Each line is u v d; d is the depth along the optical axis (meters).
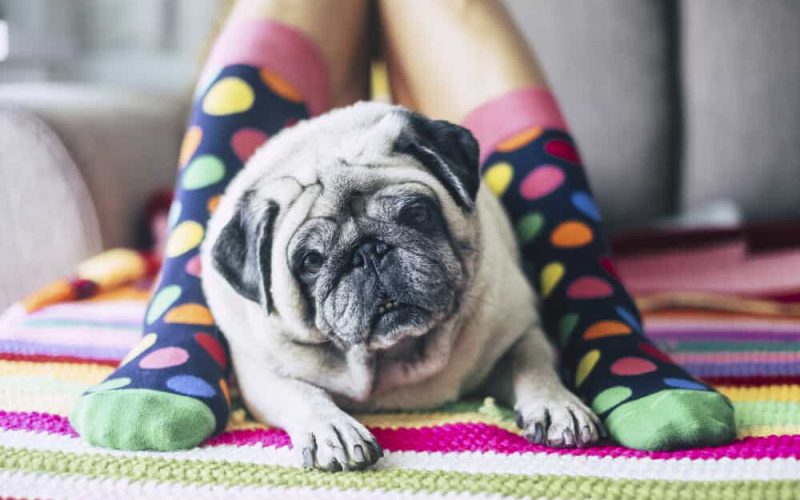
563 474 0.79
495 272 1.01
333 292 0.90
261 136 1.18
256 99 1.20
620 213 2.08
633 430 0.84
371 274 0.89
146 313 1.09
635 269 1.77
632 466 0.80
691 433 0.82
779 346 1.21
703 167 2.04
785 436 0.85
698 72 2.04
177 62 2.61
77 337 1.27
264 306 0.90
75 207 1.63
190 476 0.80
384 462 0.84
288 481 0.79
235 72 1.21
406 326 0.90
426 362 0.97
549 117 1.28
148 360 0.96
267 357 0.98
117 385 0.92
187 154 1.18
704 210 1.96
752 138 2.00
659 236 1.83
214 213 1.09
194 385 0.92
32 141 1.61
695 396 0.86
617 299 1.10
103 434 0.87
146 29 2.62
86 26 2.66
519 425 0.92
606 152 2.06
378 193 0.91
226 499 0.76
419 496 0.75
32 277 1.64
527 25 2.09
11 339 1.25
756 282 1.63
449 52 1.33
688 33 2.06
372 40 1.47
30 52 2.46
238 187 1.00
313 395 0.93
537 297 1.16
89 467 0.82
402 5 1.35
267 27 1.27
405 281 0.89
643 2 2.06
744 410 0.95
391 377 0.99
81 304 1.50
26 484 0.79
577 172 1.23
